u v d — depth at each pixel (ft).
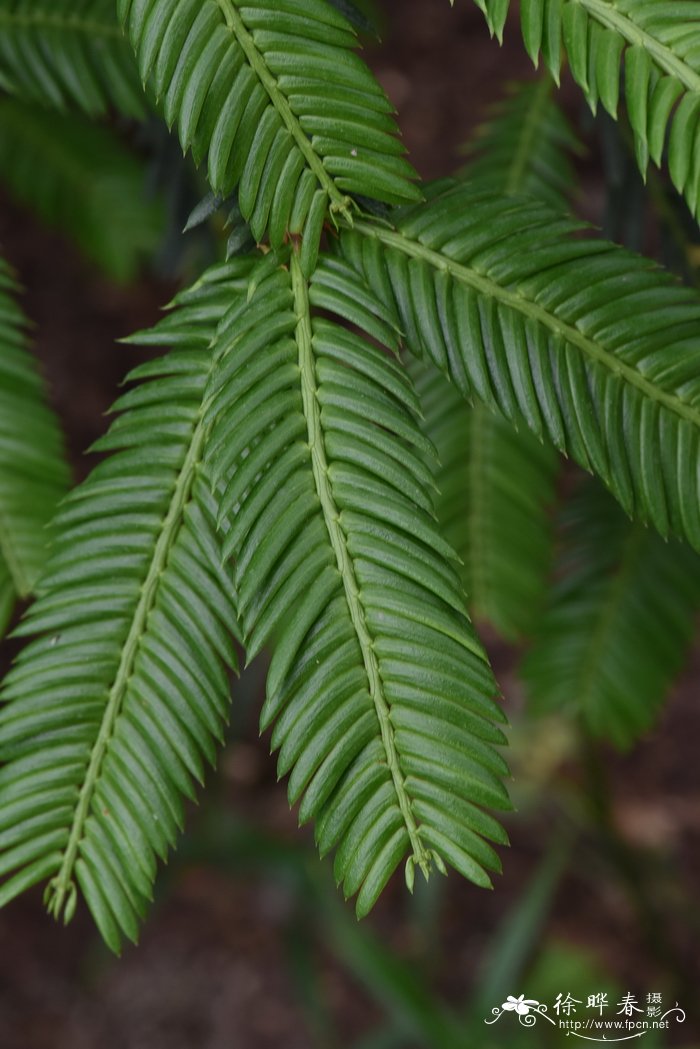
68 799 1.74
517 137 2.21
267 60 1.75
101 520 1.77
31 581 2.00
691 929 5.65
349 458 1.73
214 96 1.74
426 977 4.99
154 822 1.74
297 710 1.70
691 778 5.98
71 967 5.82
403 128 6.77
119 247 3.14
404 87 6.95
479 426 2.22
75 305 6.89
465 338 1.77
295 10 1.75
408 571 1.72
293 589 1.72
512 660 5.83
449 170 6.52
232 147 1.75
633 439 1.77
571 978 4.59
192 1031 5.69
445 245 1.78
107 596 1.76
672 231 2.10
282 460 1.73
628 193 2.14
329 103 1.75
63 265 6.96
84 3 2.15
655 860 5.16
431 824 1.69
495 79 6.91
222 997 5.81
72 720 1.75
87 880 1.73
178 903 6.14
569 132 2.21
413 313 1.77
